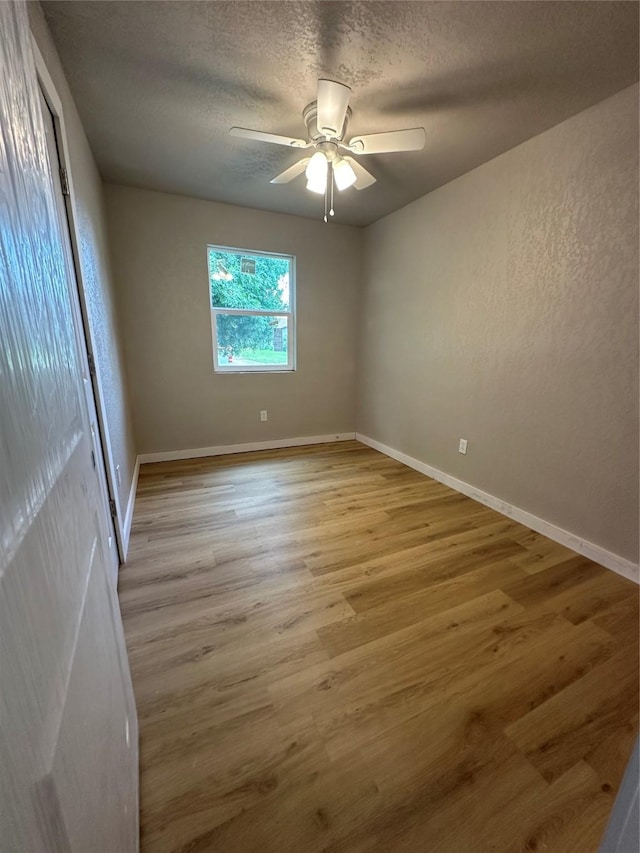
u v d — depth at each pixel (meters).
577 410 2.01
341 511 2.53
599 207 1.81
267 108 1.85
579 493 2.03
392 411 3.64
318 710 1.17
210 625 1.50
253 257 3.51
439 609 1.61
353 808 0.93
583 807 0.94
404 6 1.28
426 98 1.75
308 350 3.89
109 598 0.84
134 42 1.43
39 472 0.42
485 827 0.90
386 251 3.49
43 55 1.28
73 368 0.68
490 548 2.09
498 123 1.95
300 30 1.37
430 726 1.13
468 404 2.73
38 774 0.34
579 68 1.55
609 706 1.20
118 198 2.88
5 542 0.32
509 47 1.44
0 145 0.37
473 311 2.61
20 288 0.40
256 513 2.47
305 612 1.58
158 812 0.91
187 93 1.73
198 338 3.40
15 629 0.32
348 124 1.93
